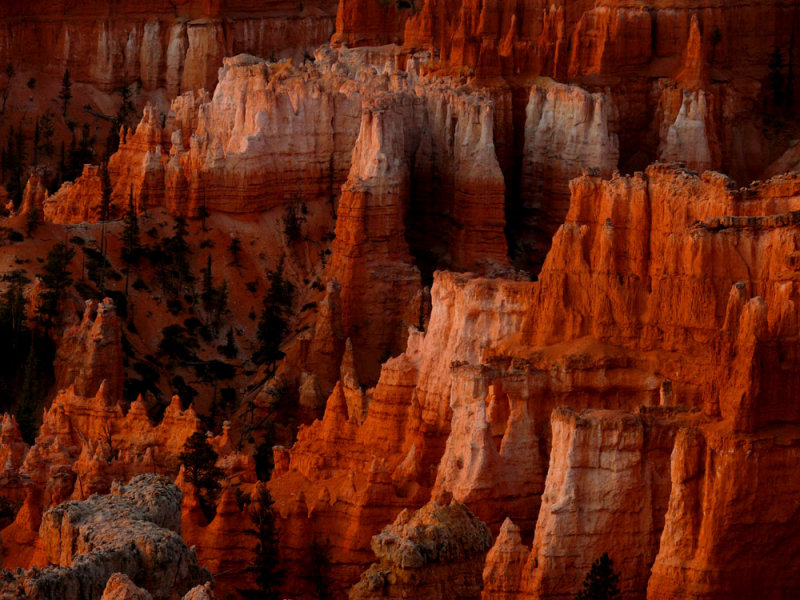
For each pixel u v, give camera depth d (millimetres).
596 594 182000
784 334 188125
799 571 184750
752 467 183375
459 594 195125
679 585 183375
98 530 182000
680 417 194375
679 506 184375
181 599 178500
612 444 189750
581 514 189750
